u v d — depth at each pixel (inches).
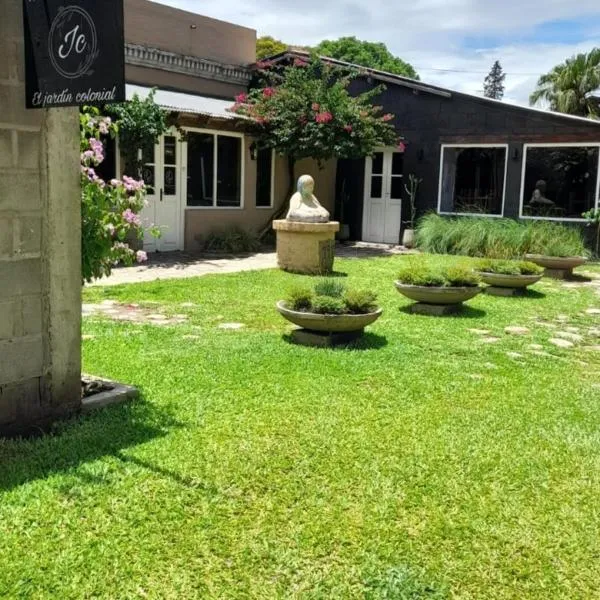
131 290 362.3
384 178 702.5
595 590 103.2
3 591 96.3
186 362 219.9
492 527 119.7
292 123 586.6
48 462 137.5
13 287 147.6
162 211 552.4
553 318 328.2
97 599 96.0
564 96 1219.9
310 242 445.7
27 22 138.6
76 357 164.6
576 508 128.2
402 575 104.4
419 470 141.7
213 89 658.8
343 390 195.5
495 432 166.7
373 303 256.8
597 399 199.5
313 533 115.0
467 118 636.1
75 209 159.6
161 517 118.0
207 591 99.0
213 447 148.9
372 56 1499.8
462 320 310.5
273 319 300.4
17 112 143.1
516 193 621.0
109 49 136.9
